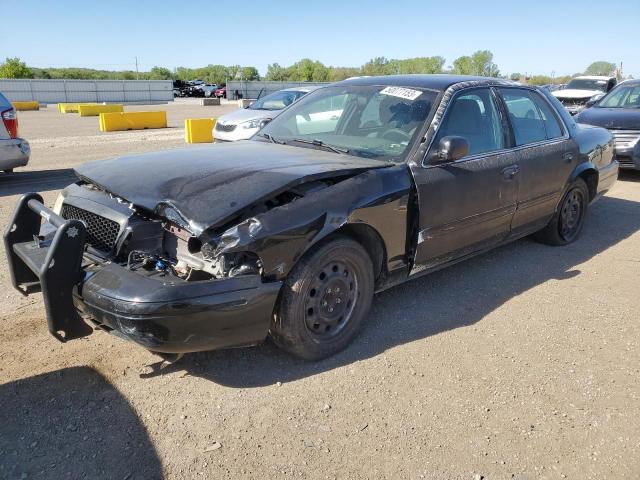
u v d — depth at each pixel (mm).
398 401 3016
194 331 2762
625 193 8492
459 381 3225
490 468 2555
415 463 2568
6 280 4500
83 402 2922
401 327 3857
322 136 4316
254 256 2938
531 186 4750
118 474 2443
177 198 2982
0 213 6691
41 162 11289
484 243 4480
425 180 3701
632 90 10305
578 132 5609
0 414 2797
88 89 44250
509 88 4824
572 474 2537
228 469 2494
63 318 2902
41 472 2434
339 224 3170
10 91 41375
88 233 3371
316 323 3289
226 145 4176
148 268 2980
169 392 3033
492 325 3938
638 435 2814
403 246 3684
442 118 3951
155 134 18031
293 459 2566
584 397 3119
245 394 3033
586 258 5414
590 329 3928
